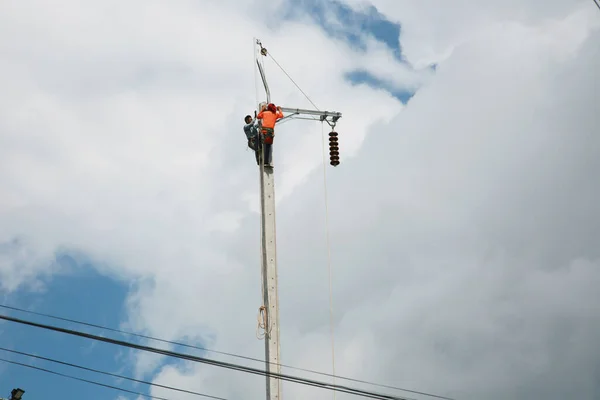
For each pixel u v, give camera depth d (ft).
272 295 111.45
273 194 117.80
